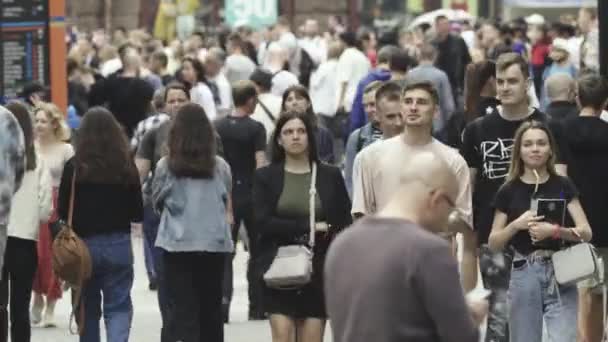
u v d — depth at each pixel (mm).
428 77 32438
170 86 24703
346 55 43156
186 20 77688
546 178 17906
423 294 11312
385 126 20344
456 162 17938
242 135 24609
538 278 17672
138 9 92062
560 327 17578
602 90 19719
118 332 20047
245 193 24547
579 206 17875
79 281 19828
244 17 66812
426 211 11664
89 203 19922
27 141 20953
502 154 19141
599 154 19672
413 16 93875
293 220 18766
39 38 34469
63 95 34656
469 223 18016
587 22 46469
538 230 17516
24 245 20938
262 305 18547
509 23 60344
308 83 52219
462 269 19078
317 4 89438
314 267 18547
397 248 11359
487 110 21516
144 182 24719
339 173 19062
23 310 21062
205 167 20062
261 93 29172
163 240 20047
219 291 20406
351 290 11430
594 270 17359
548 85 24609
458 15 73812
